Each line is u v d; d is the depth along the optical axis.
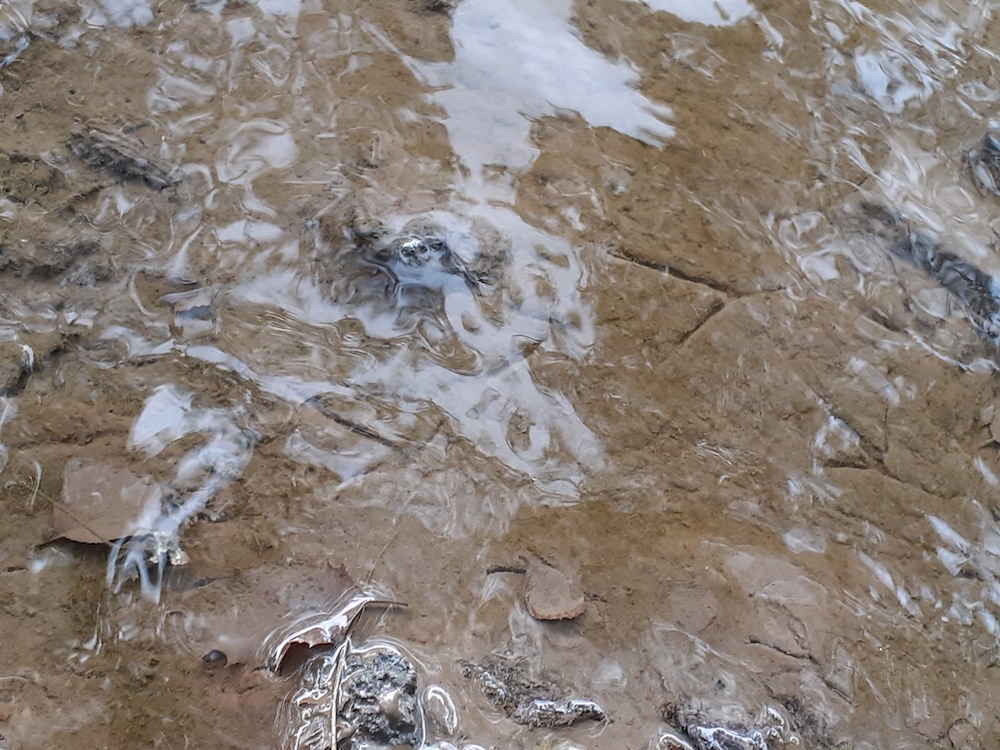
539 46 0.87
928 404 0.73
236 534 0.63
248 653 0.59
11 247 0.71
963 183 0.85
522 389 0.69
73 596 0.60
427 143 0.80
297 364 0.69
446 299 0.72
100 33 0.83
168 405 0.67
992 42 0.96
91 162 0.76
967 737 0.61
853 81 0.90
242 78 0.82
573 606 0.62
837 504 0.68
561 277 0.74
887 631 0.64
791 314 0.75
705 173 0.82
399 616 0.61
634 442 0.68
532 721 0.59
